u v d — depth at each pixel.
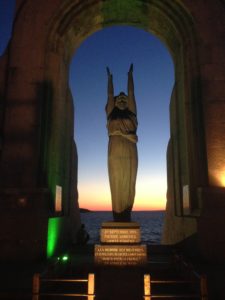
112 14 17.08
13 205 12.48
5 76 14.41
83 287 9.59
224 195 12.39
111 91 10.26
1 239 12.16
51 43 14.84
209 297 8.16
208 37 14.59
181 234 14.74
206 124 13.51
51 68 14.62
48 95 14.17
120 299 8.11
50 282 8.97
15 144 13.53
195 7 14.98
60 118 15.02
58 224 13.98
